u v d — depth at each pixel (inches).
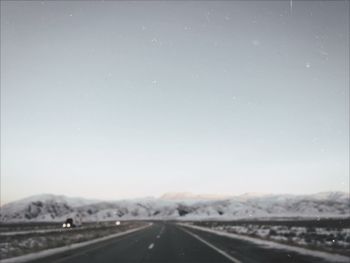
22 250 799.1
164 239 1259.2
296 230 1788.9
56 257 696.4
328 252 676.1
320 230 1656.0
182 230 2162.9
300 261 554.3
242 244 972.6
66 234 1599.4
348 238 1015.6
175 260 636.1
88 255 732.0
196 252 776.9
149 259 654.5
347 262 526.0
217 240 1173.7
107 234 1610.5
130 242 1120.8
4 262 618.5
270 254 684.1
